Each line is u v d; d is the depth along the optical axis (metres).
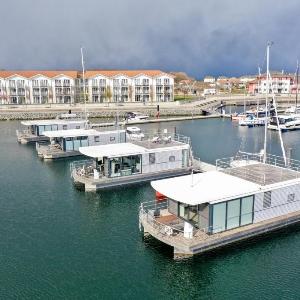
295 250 34.28
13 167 61.78
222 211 33.50
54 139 72.69
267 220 36.22
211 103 159.50
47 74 153.88
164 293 28.91
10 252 34.28
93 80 156.12
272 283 30.06
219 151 76.44
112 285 29.66
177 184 36.69
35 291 28.84
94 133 69.62
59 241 36.31
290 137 92.94
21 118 126.44
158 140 60.38
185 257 32.09
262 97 176.75
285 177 39.06
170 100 163.62
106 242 36.03
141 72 161.00
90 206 44.66
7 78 146.38
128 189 49.69
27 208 44.28
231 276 30.92
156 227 34.44
